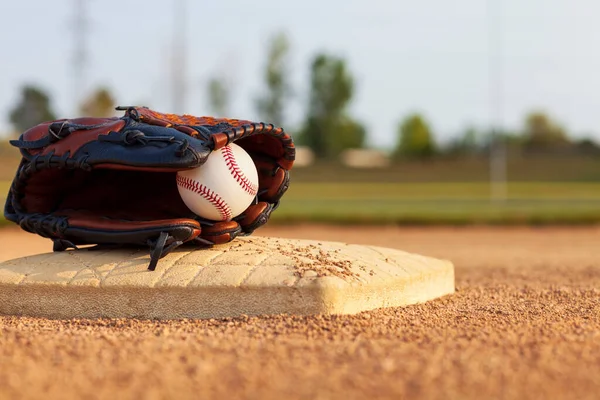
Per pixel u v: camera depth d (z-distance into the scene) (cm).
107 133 104
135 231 105
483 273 152
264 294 101
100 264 107
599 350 89
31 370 83
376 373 82
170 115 112
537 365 84
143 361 85
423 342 91
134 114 107
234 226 110
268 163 115
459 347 89
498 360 85
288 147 113
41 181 111
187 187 106
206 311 102
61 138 107
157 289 102
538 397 78
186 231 105
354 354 87
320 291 100
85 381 81
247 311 101
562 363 85
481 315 106
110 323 101
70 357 87
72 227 109
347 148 1380
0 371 83
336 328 95
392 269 112
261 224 115
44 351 88
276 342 90
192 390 79
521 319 104
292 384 80
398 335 93
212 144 104
